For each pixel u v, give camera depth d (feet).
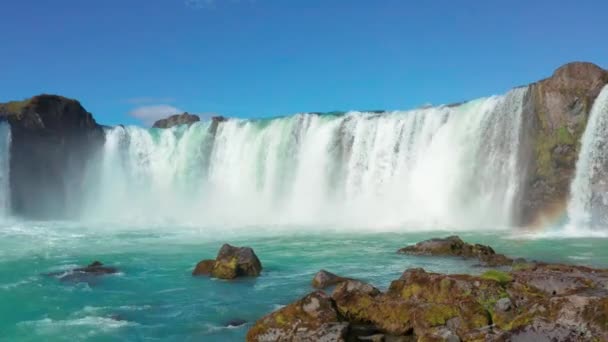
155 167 185.88
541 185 119.03
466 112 135.44
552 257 80.23
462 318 43.11
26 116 167.84
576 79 116.88
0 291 64.85
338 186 154.20
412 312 45.11
